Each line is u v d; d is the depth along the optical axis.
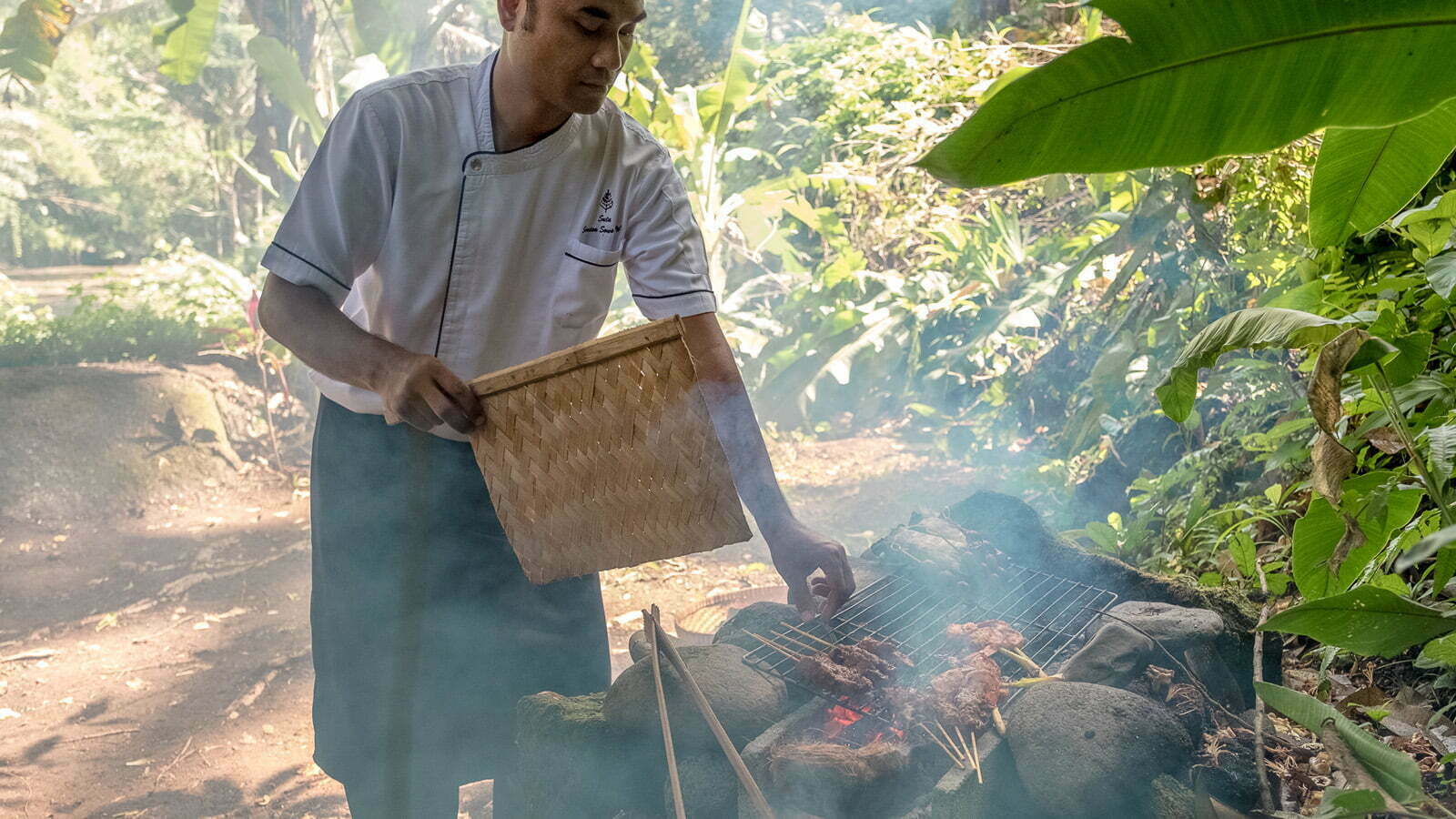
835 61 7.43
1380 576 1.88
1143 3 1.14
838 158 7.34
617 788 1.72
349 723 2.10
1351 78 1.17
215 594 5.01
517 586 2.11
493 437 1.63
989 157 1.24
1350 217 1.62
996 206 5.66
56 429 6.27
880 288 6.80
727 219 6.95
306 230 1.83
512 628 2.12
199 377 6.87
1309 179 3.48
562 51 1.70
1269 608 2.25
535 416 1.59
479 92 1.87
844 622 1.95
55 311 10.34
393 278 1.92
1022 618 2.05
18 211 18.66
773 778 1.52
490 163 1.87
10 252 19.91
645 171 1.98
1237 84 1.19
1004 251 5.78
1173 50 1.17
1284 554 2.63
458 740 2.13
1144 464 4.10
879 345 6.24
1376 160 1.55
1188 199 3.64
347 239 1.84
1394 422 1.54
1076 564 2.33
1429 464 1.77
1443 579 1.67
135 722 3.79
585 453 1.58
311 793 3.28
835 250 7.24
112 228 19.50
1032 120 1.21
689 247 2.01
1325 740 1.34
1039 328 5.66
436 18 5.45
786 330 6.87
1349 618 1.31
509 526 1.67
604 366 1.52
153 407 6.54
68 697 4.00
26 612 4.84
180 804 3.22
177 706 3.90
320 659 2.13
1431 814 1.26
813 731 1.65
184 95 15.30
